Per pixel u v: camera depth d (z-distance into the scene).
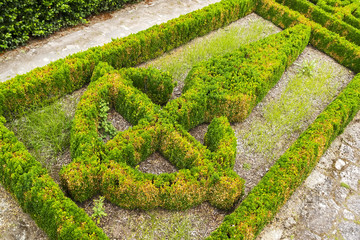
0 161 6.52
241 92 9.21
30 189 6.09
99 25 12.78
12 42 10.64
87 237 5.54
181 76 10.91
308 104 10.77
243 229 6.27
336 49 12.95
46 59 10.53
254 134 9.36
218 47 12.45
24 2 10.30
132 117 8.57
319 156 8.67
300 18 13.92
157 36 11.10
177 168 8.02
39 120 8.15
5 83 8.27
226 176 7.09
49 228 5.95
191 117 8.75
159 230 6.68
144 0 15.07
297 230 7.29
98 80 8.85
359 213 7.88
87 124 7.70
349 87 10.92
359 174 8.91
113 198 6.85
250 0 14.62
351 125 10.68
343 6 15.92
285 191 7.33
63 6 11.16
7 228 6.29
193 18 12.33
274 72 10.62
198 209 7.26
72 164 6.66
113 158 7.02
